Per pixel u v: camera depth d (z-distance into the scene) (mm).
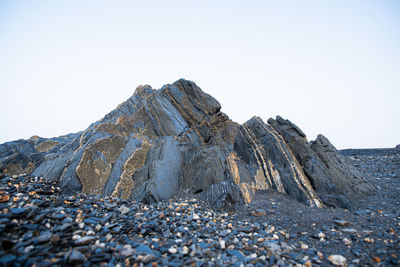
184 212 11312
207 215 11141
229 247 7629
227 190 12922
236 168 15102
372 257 6719
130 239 7918
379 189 14969
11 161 15055
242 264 6523
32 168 15453
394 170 19266
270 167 15703
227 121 24219
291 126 18109
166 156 16016
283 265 6473
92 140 15961
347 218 10172
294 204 12609
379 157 25141
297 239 8383
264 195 13875
